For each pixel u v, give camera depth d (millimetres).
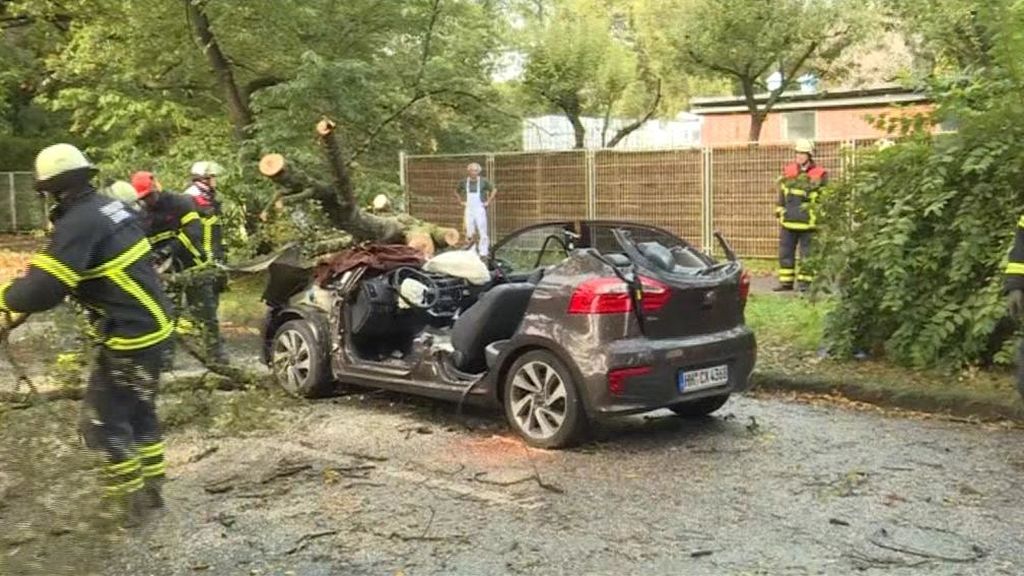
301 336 8203
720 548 4848
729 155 17219
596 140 30359
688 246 7176
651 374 6363
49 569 3652
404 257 8125
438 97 18578
